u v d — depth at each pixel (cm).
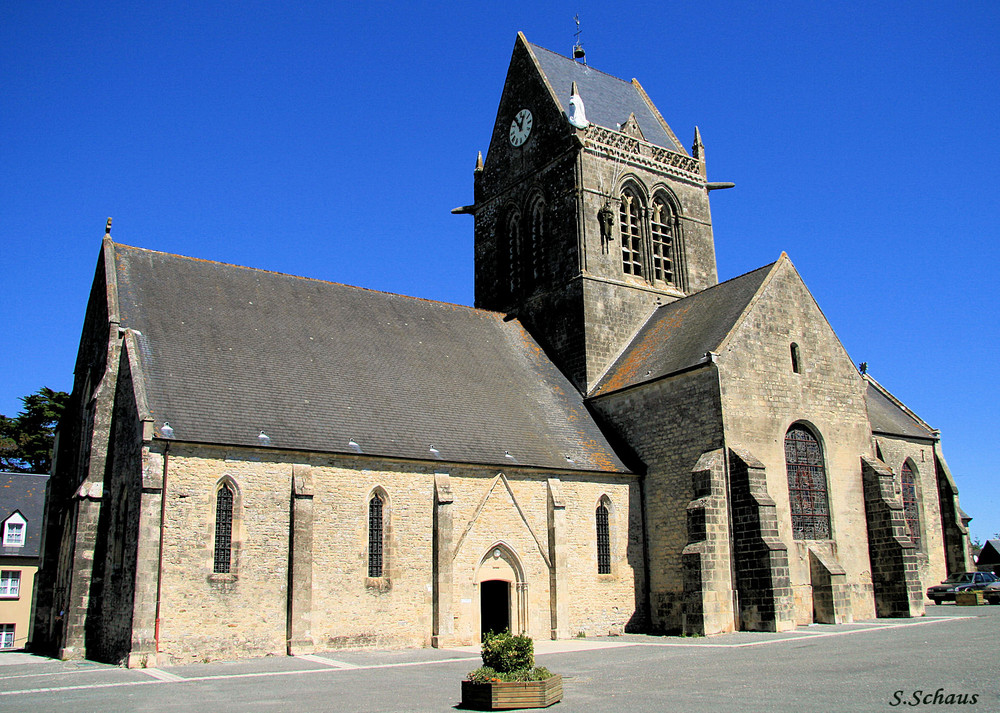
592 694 2047
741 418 3916
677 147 5631
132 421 3184
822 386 4281
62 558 3756
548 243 5072
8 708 2030
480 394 4200
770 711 1697
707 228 5425
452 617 3488
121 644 2983
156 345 3450
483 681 1919
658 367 4288
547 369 4738
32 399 7675
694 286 5244
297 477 3284
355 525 3381
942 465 5509
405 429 3688
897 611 4078
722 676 2253
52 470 3934
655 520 4106
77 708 2016
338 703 2016
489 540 3691
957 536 5378
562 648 3284
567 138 5006
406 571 3453
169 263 3928
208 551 3067
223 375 3475
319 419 3497
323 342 3978
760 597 3603
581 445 4175
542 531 3856
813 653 2688
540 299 5047
